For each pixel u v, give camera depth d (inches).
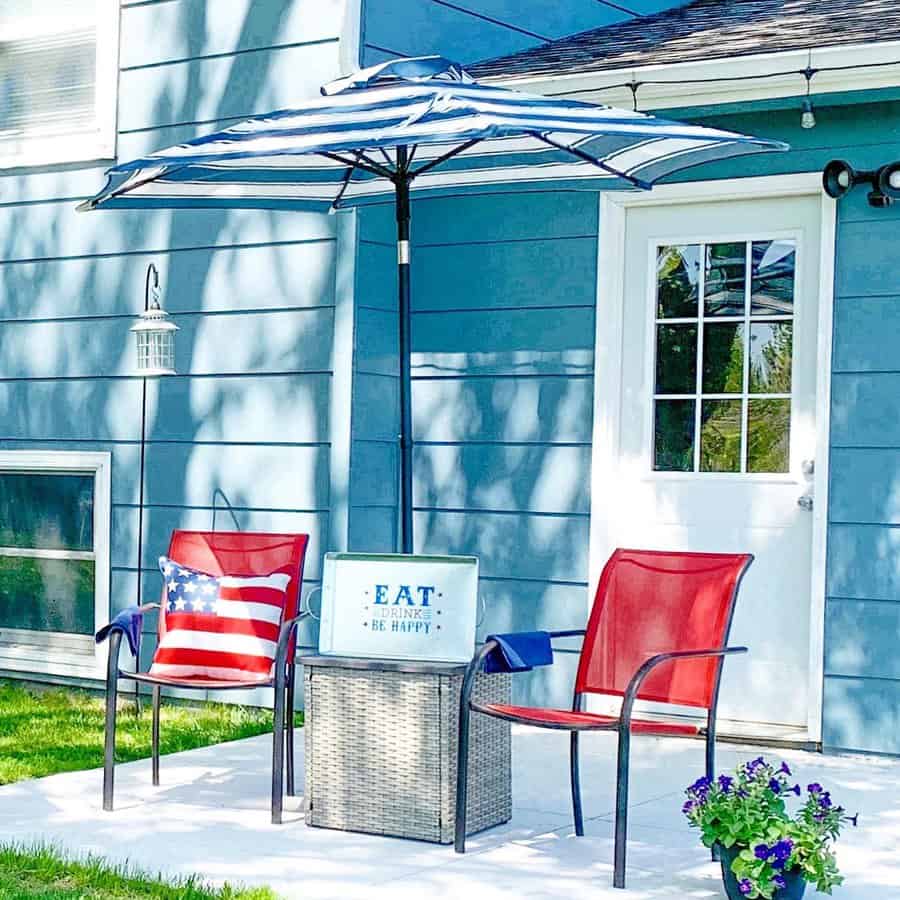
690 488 247.3
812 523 236.4
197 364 275.6
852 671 230.5
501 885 161.5
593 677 187.9
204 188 217.2
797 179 237.1
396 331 268.2
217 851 174.4
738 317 244.7
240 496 270.5
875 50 219.1
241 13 269.3
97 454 287.6
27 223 297.1
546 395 256.7
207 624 203.9
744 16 282.7
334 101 189.0
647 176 211.0
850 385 231.8
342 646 188.5
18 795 202.4
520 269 259.3
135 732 249.1
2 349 300.5
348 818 184.7
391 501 268.2
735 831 151.4
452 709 179.6
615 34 291.3
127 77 283.9
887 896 158.6
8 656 300.2
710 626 179.0
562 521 254.8
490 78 255.6
